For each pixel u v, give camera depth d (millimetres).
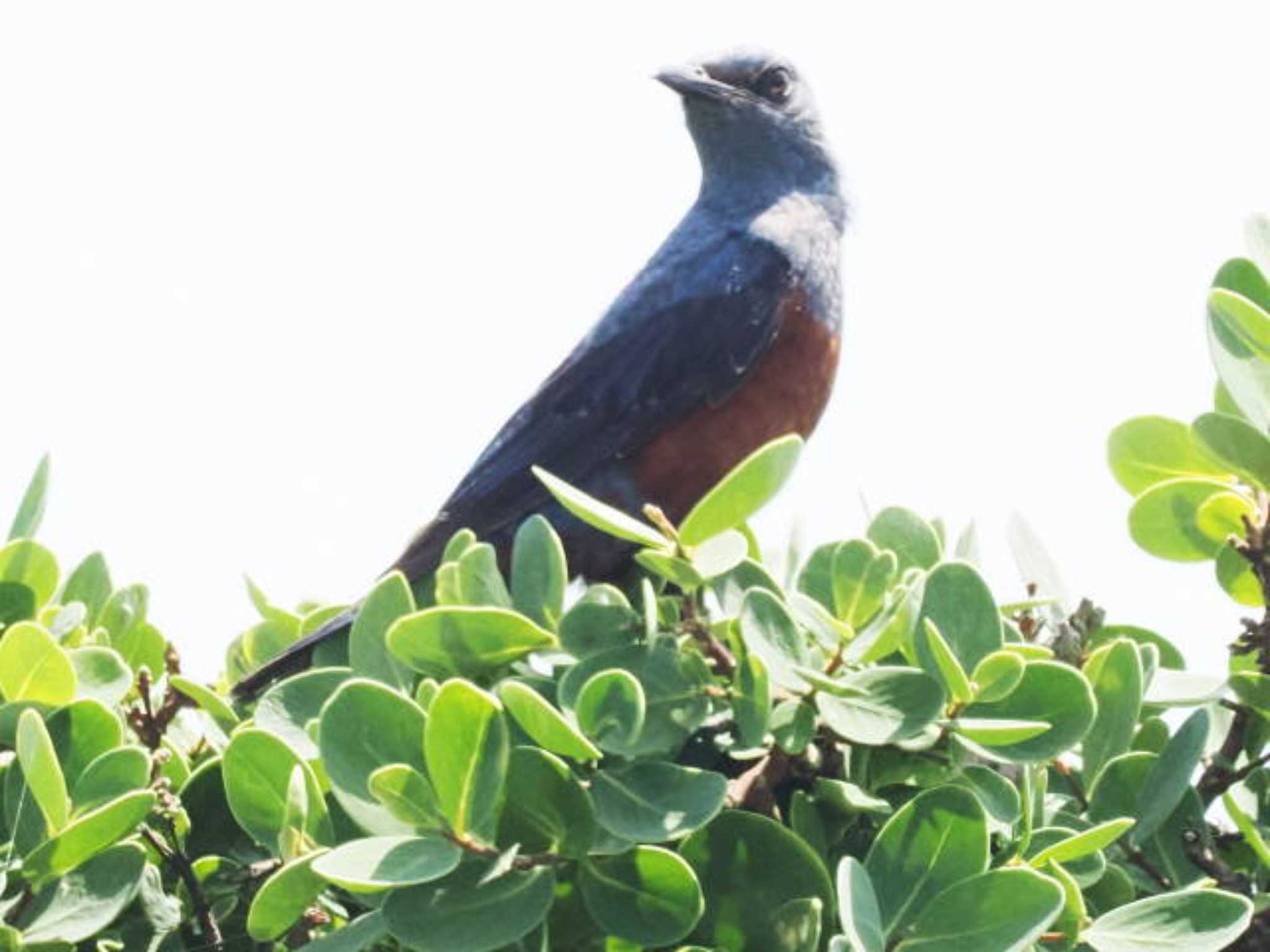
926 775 8180
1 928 7203
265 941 7535
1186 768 8047
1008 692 7711
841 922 7273
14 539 9656
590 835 7320
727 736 8414
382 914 7262
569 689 7852
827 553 8867
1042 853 7523
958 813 7453
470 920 7148
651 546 8320
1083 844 7508
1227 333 8758
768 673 7754
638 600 9555
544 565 8281
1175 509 9031
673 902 7309
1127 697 8219
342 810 7988
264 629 11047
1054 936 7422
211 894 8188
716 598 8695
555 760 7316
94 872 7539
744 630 7797
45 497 9742
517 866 7266
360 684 7375
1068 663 8555
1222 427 8625
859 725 7676
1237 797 8578
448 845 7148
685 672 7930
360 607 8953
